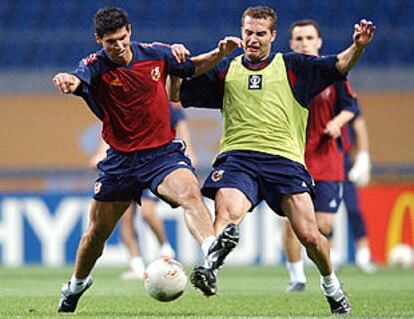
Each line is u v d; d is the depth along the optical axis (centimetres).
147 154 2738
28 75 8125
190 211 2634
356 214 5725
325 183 3972
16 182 7238
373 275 5503
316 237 2777
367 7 9462
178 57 2772
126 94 2708
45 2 9875
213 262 2533
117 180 2748
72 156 7969
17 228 6850
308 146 3959
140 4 9781
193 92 2953
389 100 7906
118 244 6850
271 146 2872
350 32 9050
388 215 6781
